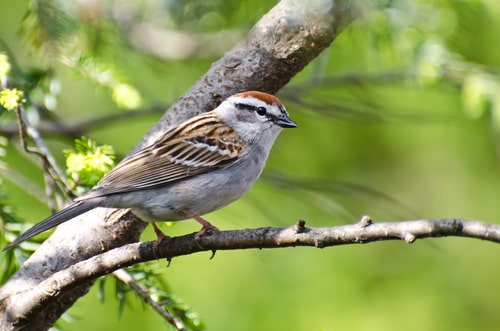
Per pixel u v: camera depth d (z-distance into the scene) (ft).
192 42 40.50
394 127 47.03
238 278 42.55
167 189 27.50
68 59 29.25
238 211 42.32
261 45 27.37
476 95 35.78
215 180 28.30
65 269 23.93
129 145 45.19
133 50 38.50
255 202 39.68
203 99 28.12
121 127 45.42
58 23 27.30
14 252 27.99
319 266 43.83
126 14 39.24
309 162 47.39
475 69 36.50
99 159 25.98
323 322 42.34
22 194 40.78
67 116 46.68
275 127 29.71
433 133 46.91
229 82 27.84
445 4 35.99
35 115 30.14
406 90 44.86
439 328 43.70
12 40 42.68
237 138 29.04
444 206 47.62
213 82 27.99
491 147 46.68
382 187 47.78
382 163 47.91
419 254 45.78
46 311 26.02
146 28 40.24
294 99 37.29
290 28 26.86
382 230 19.88
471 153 47.26
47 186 27.94
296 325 42.04
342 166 47.62
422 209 47.67
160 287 27.76
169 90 41.88
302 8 26.27
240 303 42.09
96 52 30.83
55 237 26.18
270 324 41.86
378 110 37.73
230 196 29.01
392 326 43.19
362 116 37.45
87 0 31.48
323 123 46.96
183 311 26.84
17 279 25.46
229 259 42.75
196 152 28.02
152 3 37.27
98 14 31.89
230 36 36.52
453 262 45.68
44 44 27.48
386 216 47.16
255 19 33.91
